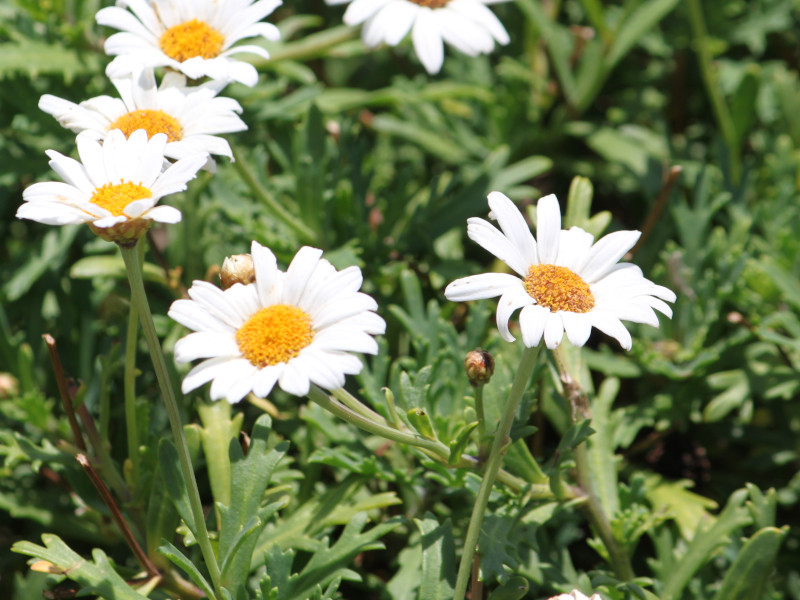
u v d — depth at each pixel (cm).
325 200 88
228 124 77
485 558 76
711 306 88
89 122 77
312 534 79
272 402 86
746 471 88
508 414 73
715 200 90
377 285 89
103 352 86
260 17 80
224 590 75
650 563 81
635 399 89
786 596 85
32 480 85
